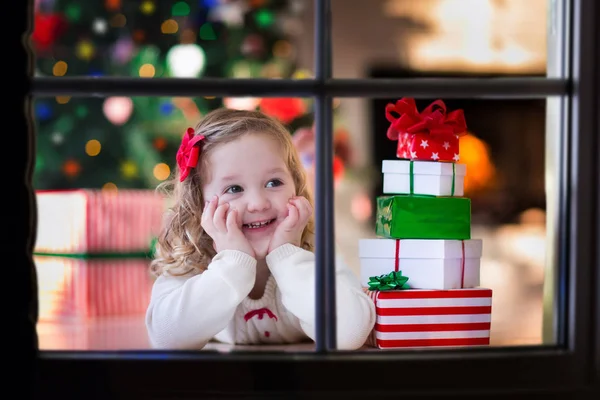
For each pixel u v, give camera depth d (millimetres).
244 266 1524
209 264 1609
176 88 1119
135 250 2211
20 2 1085
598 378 1105
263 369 1077
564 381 1104
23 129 1082
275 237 1579
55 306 2199
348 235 2990
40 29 2617
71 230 2164
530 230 3055
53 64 2676
